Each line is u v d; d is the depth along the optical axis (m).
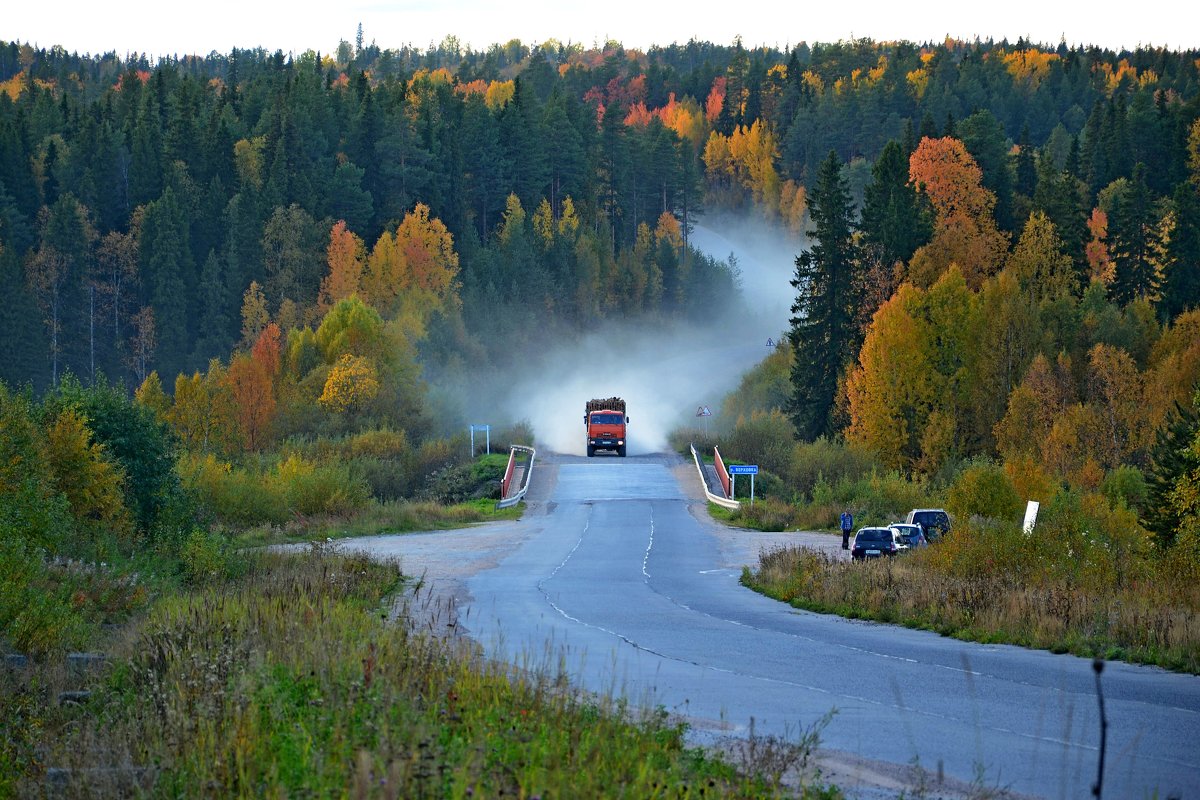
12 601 29.09
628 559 73.25
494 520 103.56
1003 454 120.94
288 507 97.00
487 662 24.11
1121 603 37.97
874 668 30.05
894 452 130.88
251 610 27.89
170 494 78.69
